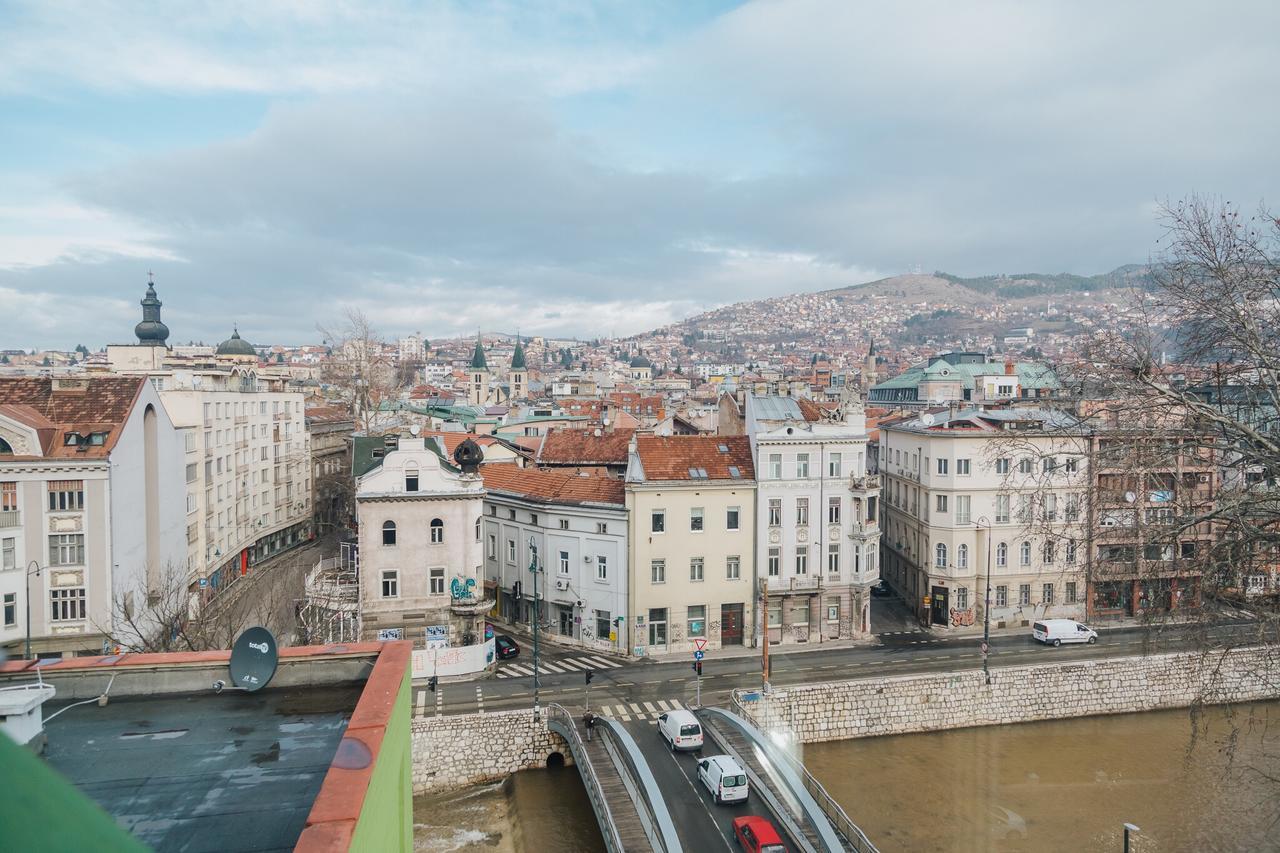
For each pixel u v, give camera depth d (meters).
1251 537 26.73
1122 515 33.84
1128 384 30.00
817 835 39.88
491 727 52.59
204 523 80.19
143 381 64.88
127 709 17.27
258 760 14.98
